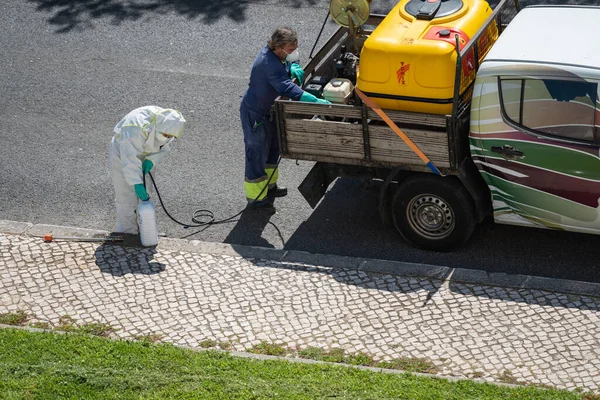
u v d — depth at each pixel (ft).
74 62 73.46
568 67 42.14
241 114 51.31
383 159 46.80
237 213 53.42
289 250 48.44
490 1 77.77
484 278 44.45
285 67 50.31
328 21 77.05
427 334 40.83
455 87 42.57
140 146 47.67
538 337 40.09
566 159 43.19
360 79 45.62
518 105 43.50
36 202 55.47
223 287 45.24
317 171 49.24
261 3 81.25
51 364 38.14
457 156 44.73
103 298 44.68
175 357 39.11
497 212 46.96
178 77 69.97
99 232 50.57
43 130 63.72
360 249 49.29
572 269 46.19
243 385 36.06
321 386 36.04
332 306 43.29
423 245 48.44
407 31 45.50
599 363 38.04
